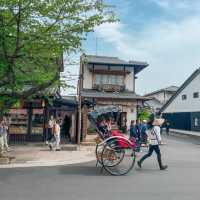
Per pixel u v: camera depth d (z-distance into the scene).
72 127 25.00
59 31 14.23
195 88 44.81
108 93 39.28
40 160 14.54
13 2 13.00
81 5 14.09
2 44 13.82
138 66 40.50
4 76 14.52
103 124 17.70
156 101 58.28
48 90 18.33
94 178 10.59
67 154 16.86
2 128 16.95
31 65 15.58
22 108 23.03
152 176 11.08
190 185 9.60
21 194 8.26
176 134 39.69
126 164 13.70
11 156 15.28
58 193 8.41
